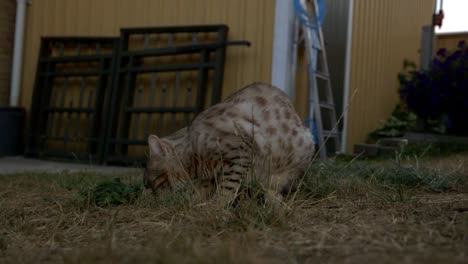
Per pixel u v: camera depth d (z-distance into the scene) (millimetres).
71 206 3566
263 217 2646
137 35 7840
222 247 2051
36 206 3727
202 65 7016
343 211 3035
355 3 8328
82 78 8203
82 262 1994
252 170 3199
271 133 3555
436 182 3988
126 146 7539
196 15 7418
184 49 7145
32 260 2182
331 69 8008
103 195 3662
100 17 8180
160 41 7664
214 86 6875
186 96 7414
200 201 3289
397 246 2078
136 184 4086
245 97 3684
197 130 3561
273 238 2336
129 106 7555
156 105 7652
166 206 3359
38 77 8430
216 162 3457
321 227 2541
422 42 10242
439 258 1843
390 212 2949
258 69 6965
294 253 2045
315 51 7035
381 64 9969
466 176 4480
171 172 3703
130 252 2150
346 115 8172
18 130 8586
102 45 8133
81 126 8211
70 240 2680
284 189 3648
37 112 8445
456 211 2883
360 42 8719
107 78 7898
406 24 11562
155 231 2654
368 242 2199
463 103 8078
